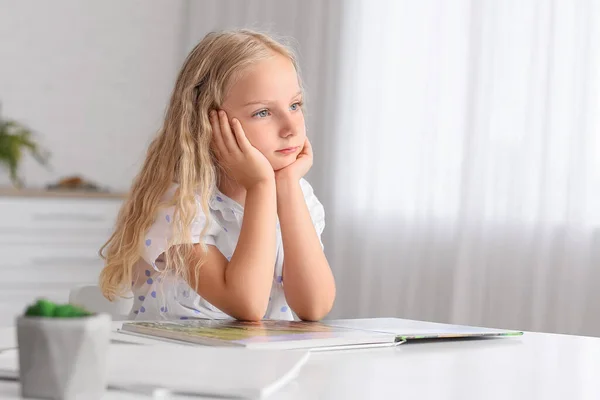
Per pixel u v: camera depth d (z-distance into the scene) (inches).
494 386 29.7
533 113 138.9
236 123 54.9
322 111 163.2
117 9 187.6
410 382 29.7
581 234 133.9
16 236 149.1
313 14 164.4
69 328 22.3
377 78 157.8
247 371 27.4
